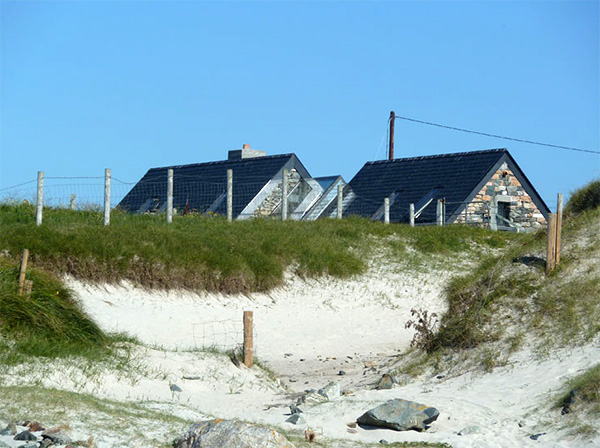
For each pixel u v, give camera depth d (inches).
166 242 1034.1
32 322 657.6
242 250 1098.1
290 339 937.5
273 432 467.5
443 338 772.0
